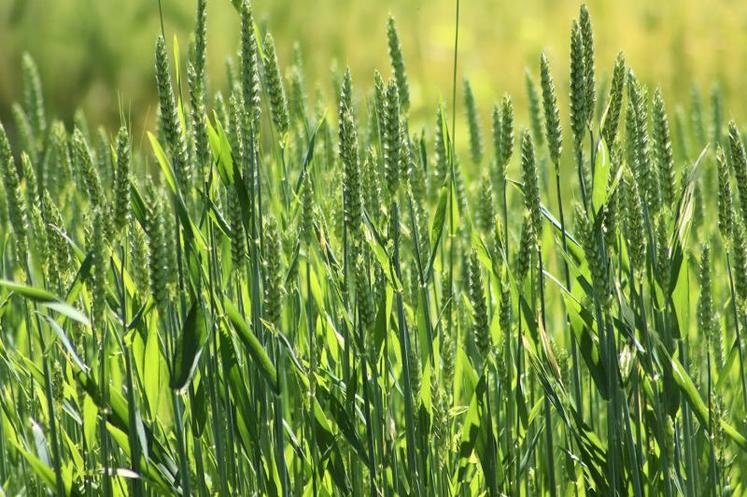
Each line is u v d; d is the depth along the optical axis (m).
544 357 2.61
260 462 2.55
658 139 2.53
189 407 2.63
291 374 2.73
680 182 2.60
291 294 2.68
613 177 2.54
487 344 2.56
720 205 2.51
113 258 2.54
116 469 2.48
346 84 2.65
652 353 2.55
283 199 2.64
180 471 2.54
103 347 2.46
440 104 2.70
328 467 2.59
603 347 2.53
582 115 2.50
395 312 2.63
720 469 2.58
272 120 2.59
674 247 2.53
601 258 2.50
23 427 2.67
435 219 2.59
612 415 2.53
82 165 2.59
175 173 2.50
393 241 2.54
